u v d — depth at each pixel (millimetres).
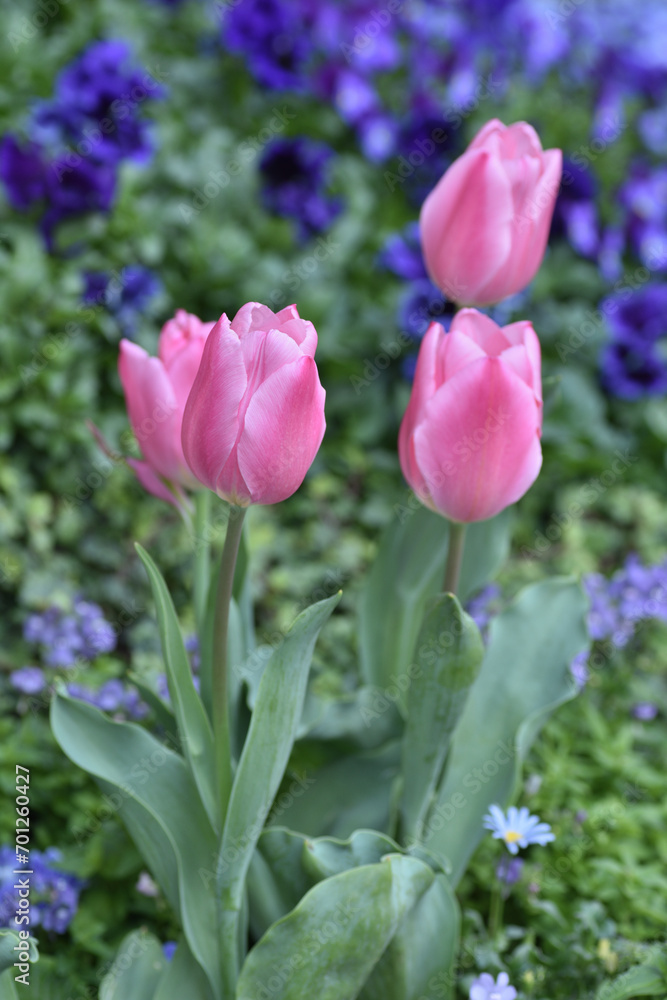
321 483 1189
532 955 791
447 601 690
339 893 691
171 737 761
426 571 792
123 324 1134
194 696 705
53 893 799
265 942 699
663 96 1669
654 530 1237
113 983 729
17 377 1075
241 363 633
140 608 1044
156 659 971
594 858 858
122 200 1174
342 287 1295
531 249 734
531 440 683
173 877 722
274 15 1383
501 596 1066
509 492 695
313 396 638
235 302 1231
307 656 690
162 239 1237
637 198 1458
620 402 1364
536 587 806
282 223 1302
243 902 737
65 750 711
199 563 746
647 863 868
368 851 718
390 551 805
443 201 727
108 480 1101
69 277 1119
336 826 792
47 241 1155
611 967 776
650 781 902
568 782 877
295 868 729
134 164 1203
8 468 1069
